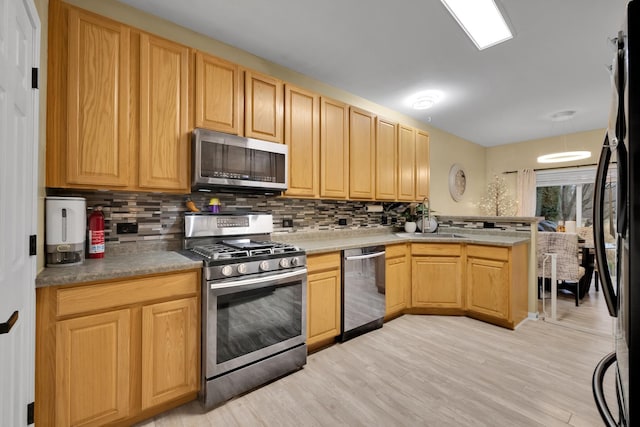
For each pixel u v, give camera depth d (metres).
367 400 1.75
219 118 2.07
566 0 1.90
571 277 3.42
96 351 1.40
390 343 2.49
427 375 2.00
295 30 2.26
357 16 2.09
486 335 2.65
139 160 1.77
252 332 1.86
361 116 3.07
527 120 4.34
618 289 0.80
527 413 1.63
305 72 2.92
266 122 2.32
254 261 1.85
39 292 1.27
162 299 1.58
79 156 1.57
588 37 2.30
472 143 5.65
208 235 2.17
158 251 2.05
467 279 3.07
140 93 1.77
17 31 1.07
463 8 2.00
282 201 2.79
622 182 0.68
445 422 1.56
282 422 1.57
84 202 1.63
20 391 1.12
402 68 2.83
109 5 1.93
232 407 1.69
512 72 2.88
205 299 1.69
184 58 1.94
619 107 0.68
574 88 3.22
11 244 1.02
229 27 2.23
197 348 1.70
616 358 0.85
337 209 3.27
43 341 1.28
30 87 1.22
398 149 3.46
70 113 1.55
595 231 0.90
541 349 2.38
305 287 2.14
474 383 1.91
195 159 1.90
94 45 1.62
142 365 1.52
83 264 1.56
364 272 2.68
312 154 2.64
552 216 5.38
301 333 2.11
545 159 4.48
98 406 1.40
